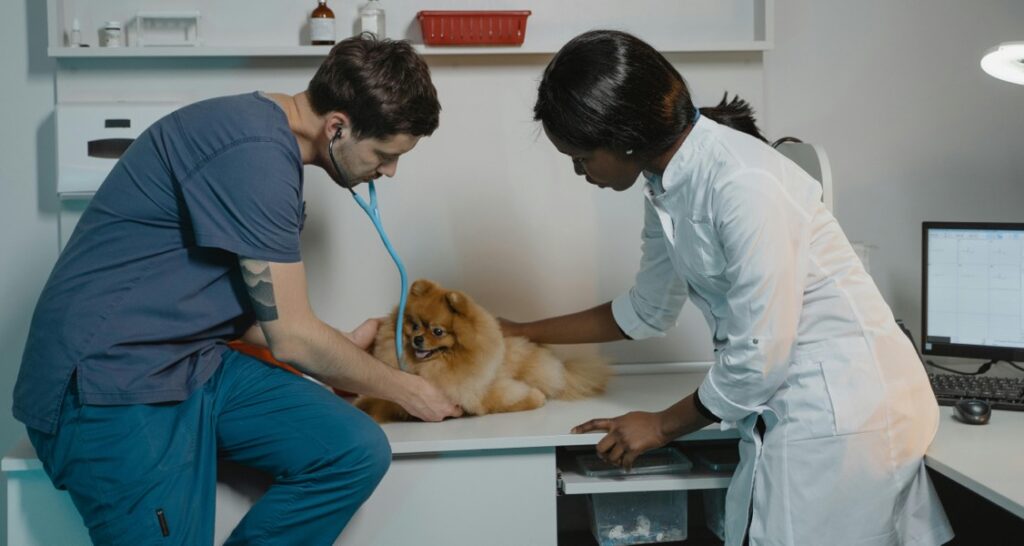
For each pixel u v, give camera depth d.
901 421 1.31
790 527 1.31
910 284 2.05
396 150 1.36
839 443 1.29
